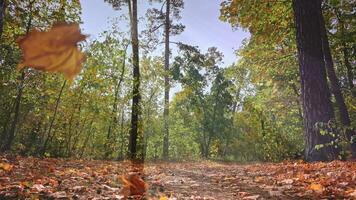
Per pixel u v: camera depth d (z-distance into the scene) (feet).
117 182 18.75
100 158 55.21
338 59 63.26
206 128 147.64
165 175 25.75
